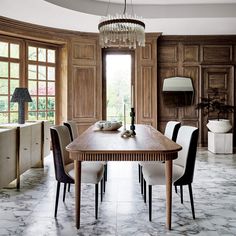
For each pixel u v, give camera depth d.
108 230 2.27
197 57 6.94
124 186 3.60
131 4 5.58
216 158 5.53
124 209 2.76
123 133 2.98
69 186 3.34
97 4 5.38
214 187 3.56
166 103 6.95
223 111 6.48
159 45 6.93
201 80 6.93
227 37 6.87
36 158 4.36
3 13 5.04
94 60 6.50
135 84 6.67
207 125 6.41
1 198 3.08
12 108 5.59
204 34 6.80
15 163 3.46
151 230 2.27
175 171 2.59
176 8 5.59
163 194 3.27
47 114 6.23
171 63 6.93
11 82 5.60
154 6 5.60
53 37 6.04
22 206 2.83
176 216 2.58
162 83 6.96
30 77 5.93
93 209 2.76
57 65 6.38
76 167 2.29
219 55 6.94
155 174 2.47
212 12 5.56
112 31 3.68
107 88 6.75
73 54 6.33
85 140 2.69
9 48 5.55
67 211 2.70
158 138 2.84
